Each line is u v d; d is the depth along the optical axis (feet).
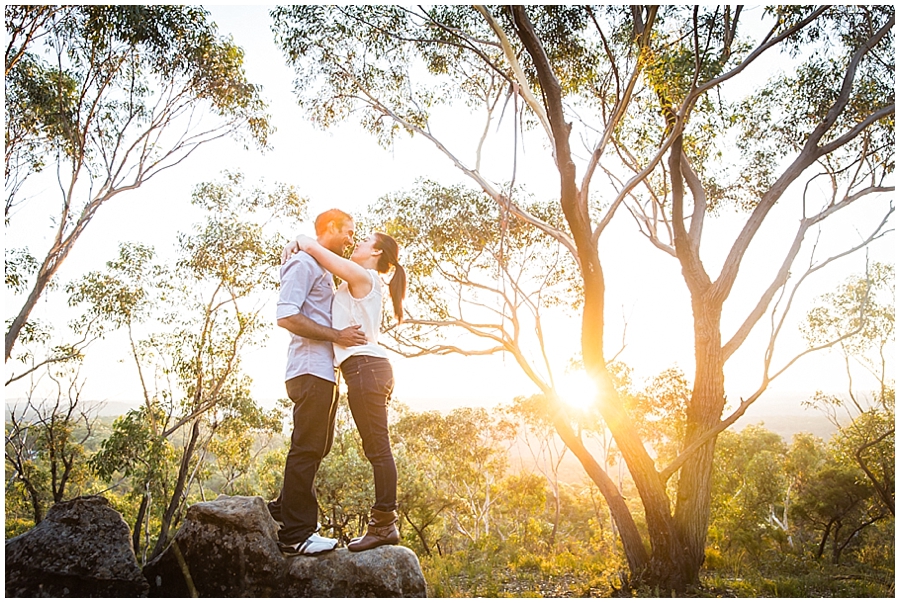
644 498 31.68
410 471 71.46
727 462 91.71
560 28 31.81
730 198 42.68
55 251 34.19
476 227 42.86
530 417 77.05
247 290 50.29
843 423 58.59
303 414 9.95
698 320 33.78
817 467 83.51
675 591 30.17
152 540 50.57
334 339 9.72
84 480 56.75
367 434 10.09
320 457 10.27
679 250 33.81
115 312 46.60
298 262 9.89
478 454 80.74
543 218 44.52
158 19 33.27
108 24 31.53
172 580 10.11
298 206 50.55
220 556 9.92
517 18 21.90
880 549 54.29
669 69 22.21
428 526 80.94
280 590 9.61
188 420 47.52
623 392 51.42
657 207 40.65
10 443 43.78
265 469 71.05
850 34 33.71
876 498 58.03
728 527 54.49
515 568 42.52
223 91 35.94
